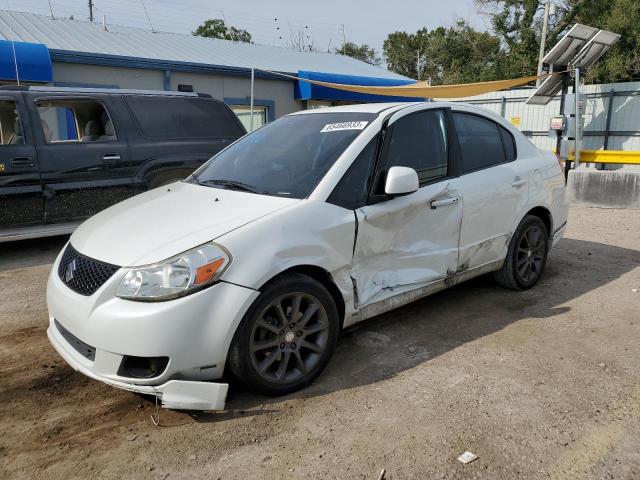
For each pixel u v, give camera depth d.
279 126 4.36
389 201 3.59
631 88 17.38
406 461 2.54
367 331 4.06
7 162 5.94
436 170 4.03
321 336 3.24
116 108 6.73
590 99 18.31
